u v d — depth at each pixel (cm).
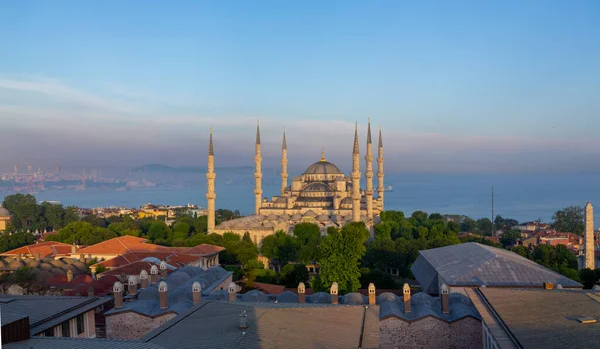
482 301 7075
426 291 9619
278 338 5444
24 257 16188
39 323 6406
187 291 8525
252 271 15600
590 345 4612
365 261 17488
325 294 8331
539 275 8606
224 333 5528
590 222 14550
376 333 6062
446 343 7188
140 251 15200
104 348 4622
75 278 12119
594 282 12619
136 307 7781
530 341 4997
